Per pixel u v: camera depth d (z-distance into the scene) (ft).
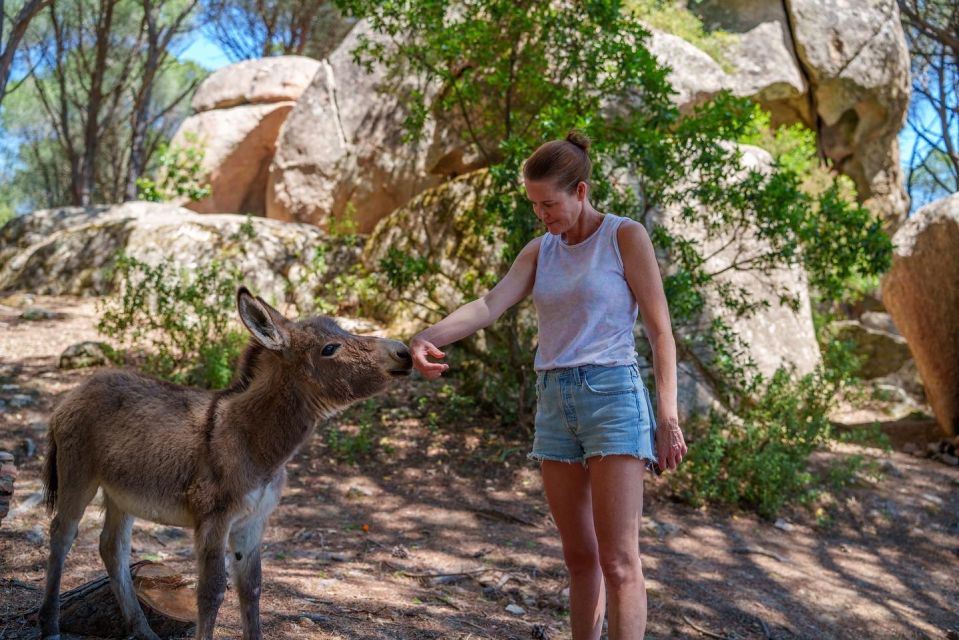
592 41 25.79
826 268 26.73
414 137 30.01
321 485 22.27
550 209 10.05
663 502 23.41
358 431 25.71
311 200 42.73
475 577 17.06
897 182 47.98
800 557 21.11
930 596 19.69
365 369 10.66
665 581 18.21
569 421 10.16
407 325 32.14
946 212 29.32
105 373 12.11
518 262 11.03
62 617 12.32
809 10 44.14
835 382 26.78
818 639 16.40
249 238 37.11
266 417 10.79
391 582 16.20
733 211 28.99
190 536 17.71
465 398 26.71
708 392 28.35
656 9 40.83
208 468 10.68
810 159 43.14
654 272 10.17
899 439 31.68
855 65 44.14
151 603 12.41
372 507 21.21
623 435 9.82
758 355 29.76
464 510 21.52
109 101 81.35
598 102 26.13
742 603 17.52
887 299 33.30
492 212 25.27
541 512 21.90
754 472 23.68
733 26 43.57
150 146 84.17
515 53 27.27
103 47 65.41
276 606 13.84
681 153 24.82
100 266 39.50
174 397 11.51
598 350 10.04
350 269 36.01
